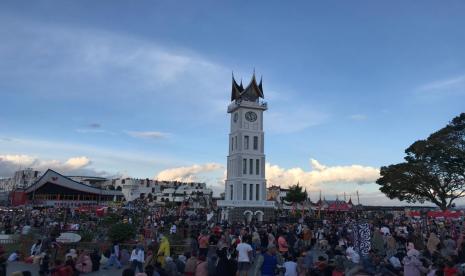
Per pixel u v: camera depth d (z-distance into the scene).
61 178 102.25
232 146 94.06
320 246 33.41
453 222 51.62
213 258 21.19
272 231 35.78
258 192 89.75
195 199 146.50
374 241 28.06
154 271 16.77
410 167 82.50
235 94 96.88
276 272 18.12
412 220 55.34
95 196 115.56
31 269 25.84
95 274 25.31
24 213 72.00
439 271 16.86
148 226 42.62
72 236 31.39
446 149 77.31
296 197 126.31
